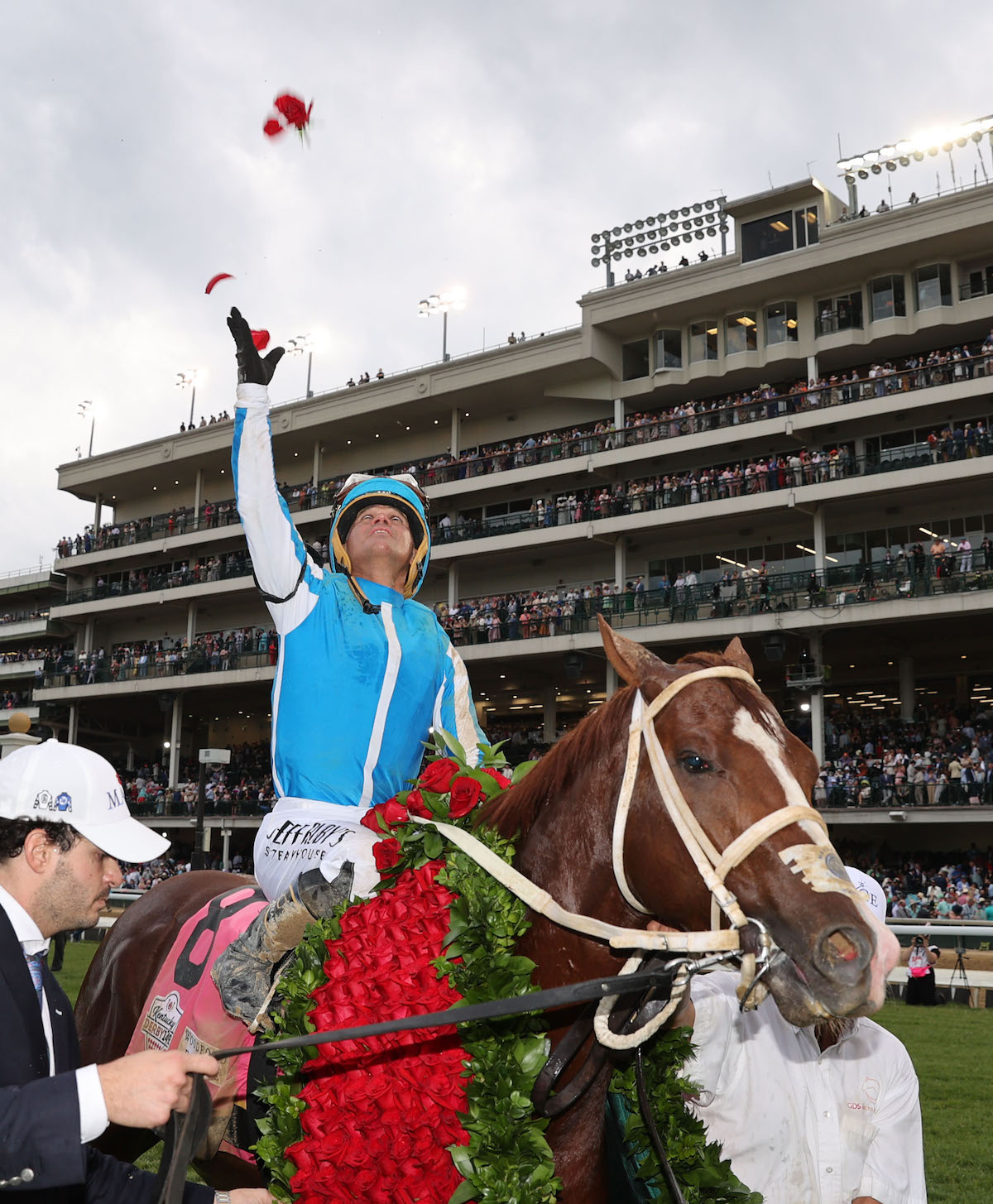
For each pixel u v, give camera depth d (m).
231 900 2.81
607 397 28.97
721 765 1.77
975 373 22.77
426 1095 1.89
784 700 27.34
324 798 2.52
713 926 1.74
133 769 35.34
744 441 26.12
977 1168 5.81
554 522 27.03
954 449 22.11
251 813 28.02
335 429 32.78
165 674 31.55
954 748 21.70
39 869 1.83
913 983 13.47
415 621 2.71
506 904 2.03
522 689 30.45
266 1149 2.00
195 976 2.58
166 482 37.94
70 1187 1.92
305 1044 1.75
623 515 25.94
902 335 24.84
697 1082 2.26
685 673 1.91
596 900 1.98
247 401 2.49
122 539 35.97
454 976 2.00
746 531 26.12
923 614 21.11
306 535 31.73
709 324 27.58
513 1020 1.97
